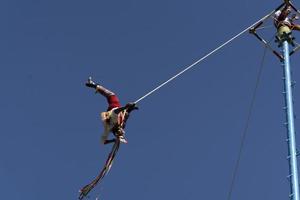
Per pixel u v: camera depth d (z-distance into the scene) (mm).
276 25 54031
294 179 44875
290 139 46969
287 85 49812
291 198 44438
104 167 47875
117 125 48062
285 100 49156
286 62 51312
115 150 48188
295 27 54000
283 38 52906
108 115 48094
